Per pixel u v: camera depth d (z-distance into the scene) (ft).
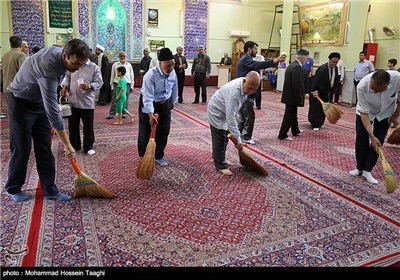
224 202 10.09
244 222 8.93
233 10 47.19
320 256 7.50
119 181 11.45
